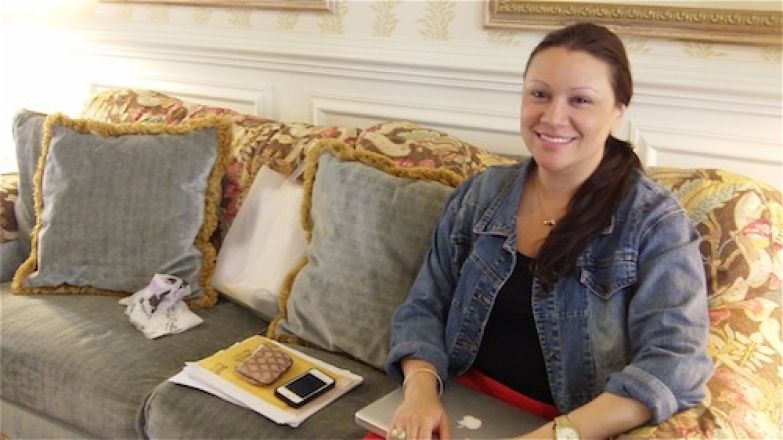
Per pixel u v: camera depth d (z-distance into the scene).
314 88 2.38
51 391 1.65
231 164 2.07
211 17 2.53
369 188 1.69
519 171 1.45
